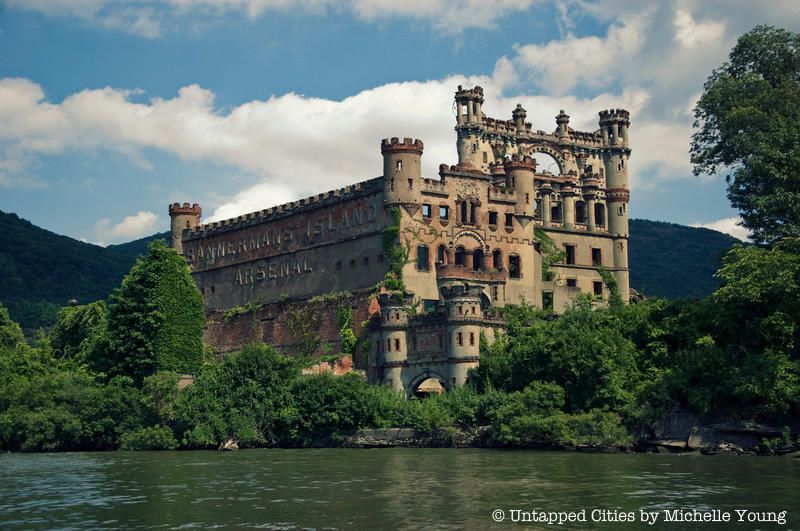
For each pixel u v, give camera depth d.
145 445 111.88
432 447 106.12
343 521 59.53
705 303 109.88
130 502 67.56
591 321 115.06
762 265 100.50
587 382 103.31
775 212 109.00
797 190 110.50
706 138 122.19
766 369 94.81
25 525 59.69
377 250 137.12
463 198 140.00
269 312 149.25
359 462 90.06
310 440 110.75
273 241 155.50
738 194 115.62
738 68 123.62
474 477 77.12
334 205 145.38
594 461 87.50
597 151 172.88
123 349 130.12
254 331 151.25
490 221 142.50
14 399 118.50
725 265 104.88
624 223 164.38
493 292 139.62
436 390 124.62
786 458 89.19
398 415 110.12
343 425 110.31
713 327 107.31
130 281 133.00
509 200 144.50
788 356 99.06
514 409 102.50
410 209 135.38
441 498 66.88
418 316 121.88
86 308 152.75
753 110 113.62
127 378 124.88
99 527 58.88
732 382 95.88
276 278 153.88
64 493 72.44
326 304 139.62
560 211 161.62
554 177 161.38
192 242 171.12
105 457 102.31
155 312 129.88
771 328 101.19
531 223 146.12
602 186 172.62
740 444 94.62
